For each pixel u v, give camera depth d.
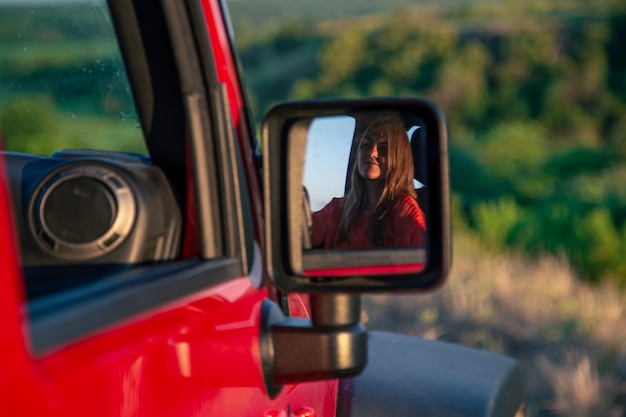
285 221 1.75
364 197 1.75
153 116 1.92
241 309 1.89
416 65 51.19
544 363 6.89
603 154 39.81
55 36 2.05
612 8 48.16
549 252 13.07
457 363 3.00
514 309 8.67
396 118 1.73
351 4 63.47
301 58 58.59
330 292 1.74
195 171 1.83
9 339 1.12
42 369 1.21
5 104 2.17
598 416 6.27
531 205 33.16
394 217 1.73
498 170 37.75
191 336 1.65
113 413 1.38
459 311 8.59
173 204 1.87
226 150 1.87
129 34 1.91
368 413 2.80
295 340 1.98
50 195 1.74
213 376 1.74
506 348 7.77
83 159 1.80
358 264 1.74
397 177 1.75
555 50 47.19
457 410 2.79
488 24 52.62
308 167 1.75
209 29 2.16
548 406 6.36
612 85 45.38
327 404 2.70
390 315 8.65
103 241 1.73
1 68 2.12
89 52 2.01
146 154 2.06
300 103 1.75
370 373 2.91
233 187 1.89
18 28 2.07
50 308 1.31
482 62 48.12
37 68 2.10
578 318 8.50
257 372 1.95
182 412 1.61
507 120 44.97
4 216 1.12
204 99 1.85
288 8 63.00
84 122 2.10
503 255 12.20
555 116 43.97
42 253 1.74
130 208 1.75
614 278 11.71
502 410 2.90
